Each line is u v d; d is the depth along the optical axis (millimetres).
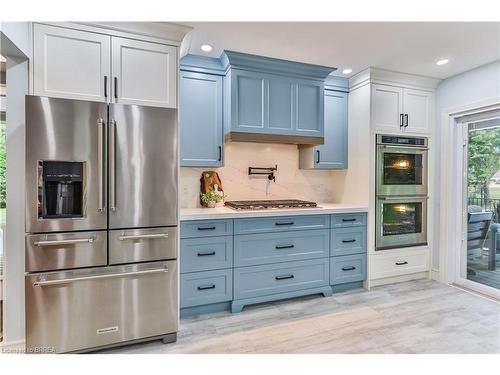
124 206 1969
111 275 1924
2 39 1604
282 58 2824
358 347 2047
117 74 2045
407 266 3338
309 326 2363
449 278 3297
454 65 2957
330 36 2383
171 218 2104
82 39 1966
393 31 2291
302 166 3525
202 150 2832
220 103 2893
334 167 3406
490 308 2678
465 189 3223
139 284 2027
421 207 3404
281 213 2752
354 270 3115
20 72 1856
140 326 2041
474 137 3131
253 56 2752
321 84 3139
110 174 1921
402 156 3309
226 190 3242
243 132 2816
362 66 3037
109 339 1963
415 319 2469
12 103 1864
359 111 3262
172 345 2092
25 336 1814
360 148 3258
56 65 1912
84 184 1870
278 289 2773
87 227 1886
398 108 3252
